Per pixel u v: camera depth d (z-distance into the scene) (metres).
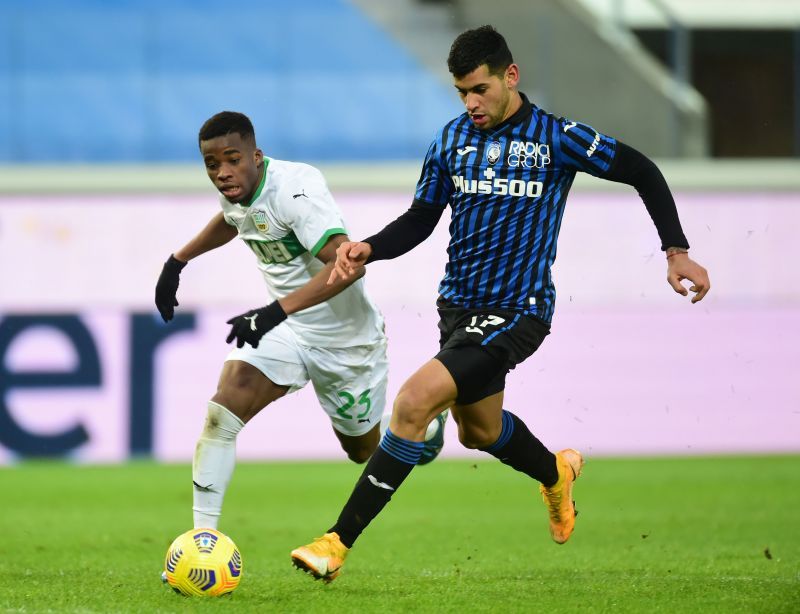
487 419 18.14
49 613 15.20
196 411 48.38
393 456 16.91
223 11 74.00
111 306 50.81
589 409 49.59
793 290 52.62
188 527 29.77
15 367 47.94
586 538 26.98
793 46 67.56
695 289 16.77
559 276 52.03
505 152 17.47
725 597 16.55
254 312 16.81
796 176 55.47
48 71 69.38
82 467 46.47
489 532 28.50
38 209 50.88
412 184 55.03
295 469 46.06
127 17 70.88
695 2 68.75
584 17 67.69
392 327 50.09
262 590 17.33
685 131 64.31
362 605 15.74
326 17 69.75
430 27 69.75
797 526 28.94
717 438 49.66
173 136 66.31
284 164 19.33
